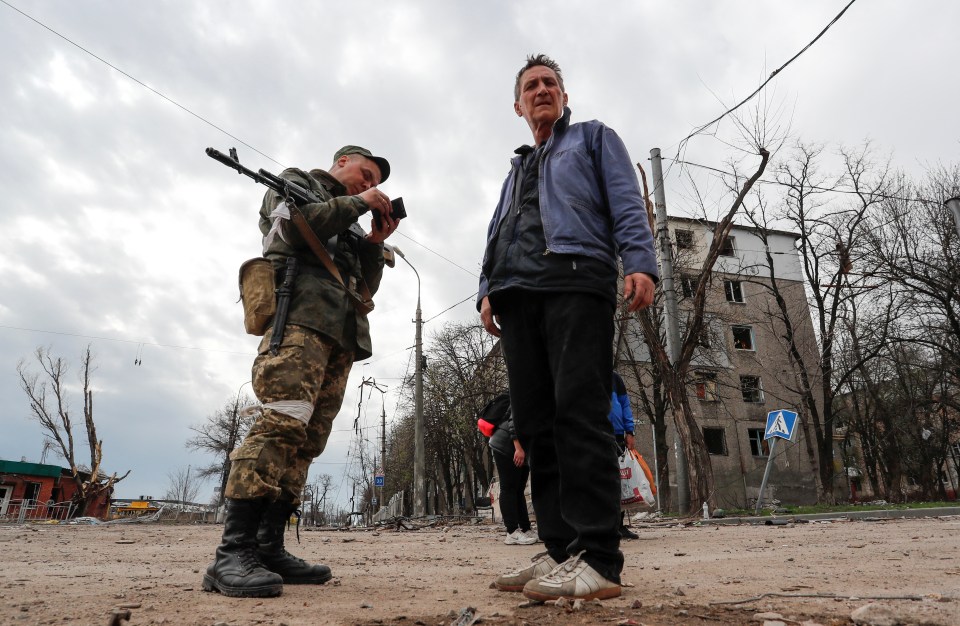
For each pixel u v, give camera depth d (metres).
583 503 1.96
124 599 2.01
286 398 2.36
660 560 3.51
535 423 2.26
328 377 2.71
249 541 2.26
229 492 2.26
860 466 34.16
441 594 2.14
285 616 1.69
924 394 24.59
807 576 2.51
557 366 2.07
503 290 2.24
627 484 5.72
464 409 29.77
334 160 3.20
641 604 1.75
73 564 3.43
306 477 2.67
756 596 1.92
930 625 1.44
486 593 2.15
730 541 5.18
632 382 25.83
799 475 26.77
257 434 2.33
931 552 3.47
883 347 21.11
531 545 5.56
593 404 2.01
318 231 2.52
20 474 33.94
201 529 10.16
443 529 11.17
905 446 29.06
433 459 39.59
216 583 2.18
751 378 27.77
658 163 14.33
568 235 2.16
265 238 2.64
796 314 27.56
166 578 2.72
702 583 2.33
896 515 9.55
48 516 32.44
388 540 7.09
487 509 21.11
